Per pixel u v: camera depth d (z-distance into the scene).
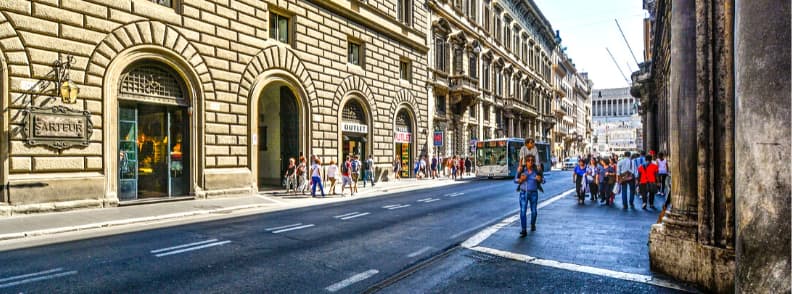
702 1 5.29
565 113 81.56
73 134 12.73
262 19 18.58
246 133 17.92
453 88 35.88
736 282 2.98
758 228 2.73
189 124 16.08
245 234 9.45
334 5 22.16
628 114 115.06
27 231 9.34
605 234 9.15
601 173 15.77
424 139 31.25
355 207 14.66
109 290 5.51
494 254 7.37
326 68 21.94
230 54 17.22
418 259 7.12
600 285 5.59
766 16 2.75
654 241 6.21
